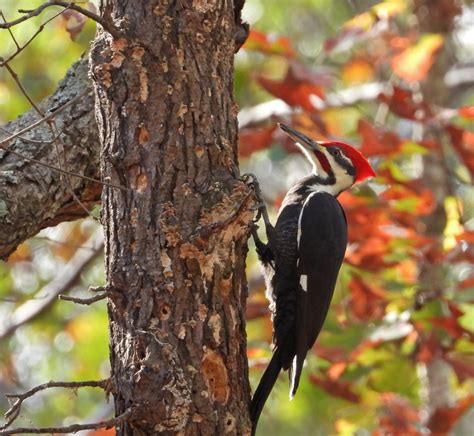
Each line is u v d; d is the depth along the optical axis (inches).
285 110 549.3
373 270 473.7
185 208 299.4
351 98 614.9
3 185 355.6
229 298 303.6
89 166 373.7
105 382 293.3
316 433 667.4
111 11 309.0
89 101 377.4
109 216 304.8
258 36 503.5
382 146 471.5
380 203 471.5
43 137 367.2
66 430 269.9
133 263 296.8
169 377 287.3
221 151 307.9
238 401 302.8
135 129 302.5
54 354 663.8
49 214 367.9
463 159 500.7
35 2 535.2
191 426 290.7
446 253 464.8
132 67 303.3
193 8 309.4
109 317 303.3
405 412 523.2
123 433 292.7
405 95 504.1
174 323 293.7
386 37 556.1
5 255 367.6
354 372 509.0
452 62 676.1
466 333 468.8
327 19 705.6
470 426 786.8
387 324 490.6
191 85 306.7
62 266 636.1
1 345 634.8
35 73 619.5
